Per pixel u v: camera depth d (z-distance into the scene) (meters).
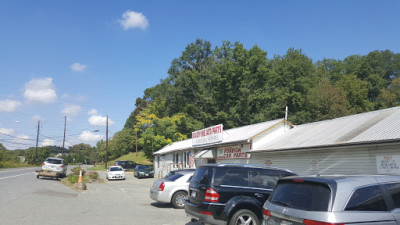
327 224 4.01
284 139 16.23
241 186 7.47
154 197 12.06
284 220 4.62
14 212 9.50
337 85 43.97
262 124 20.48
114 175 30.81
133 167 44.91
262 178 7.76
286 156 15.13
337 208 4.15
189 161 28.12
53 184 21.38
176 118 46.41
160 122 43.09
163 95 53.12
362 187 4.46
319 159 13.03
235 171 7.64
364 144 10.12
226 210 7.07
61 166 26.23
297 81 41.25
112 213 10.20
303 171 13.91
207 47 58.53
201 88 48.34
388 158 10.08
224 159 21.38
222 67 43.31
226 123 45.50
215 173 7.49
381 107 42.56
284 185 5.10
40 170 25.62
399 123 10.46
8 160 65.81
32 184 20.23
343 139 11.40
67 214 9.62
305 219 4.23
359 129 11.86
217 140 21.38
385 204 4.46
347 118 14.76
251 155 18.12
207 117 47.50
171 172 12.82
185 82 49.78
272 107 39.38
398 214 4.43
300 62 42.47
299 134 15.92
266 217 5.08
